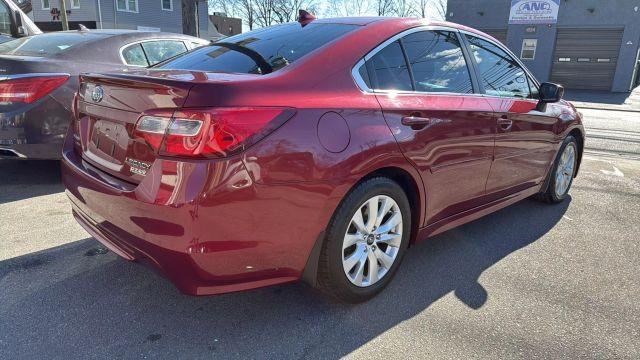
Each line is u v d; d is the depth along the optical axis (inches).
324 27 114.0
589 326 98.7
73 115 115.5
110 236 93.2
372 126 95.6
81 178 99.9
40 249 128.7
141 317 98.6
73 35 203.8
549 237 147.0
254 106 81.0
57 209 160.1
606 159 279.4
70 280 112.7
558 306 106.3
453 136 114.0
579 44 955.3
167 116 78.9
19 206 162.1
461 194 123.1
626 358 88.7
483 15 1031.6
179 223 77.5
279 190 82.8
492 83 134.6
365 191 96.1
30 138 169.2
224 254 81.2
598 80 953.5
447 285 114.9
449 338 93.7
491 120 126.1
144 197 80.5
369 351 89.4
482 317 101.3
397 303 106.3
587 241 144.5
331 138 88.7
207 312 101.0
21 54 183.3
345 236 95.7
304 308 103.3
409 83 109.5
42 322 95.8
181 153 77.1
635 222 162.4
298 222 86.8
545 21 967.0
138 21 1211.2
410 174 105.3
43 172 203.3
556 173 172.2
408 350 89.8
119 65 198.7
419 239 115.6
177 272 81.4
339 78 96.3
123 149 90.7
